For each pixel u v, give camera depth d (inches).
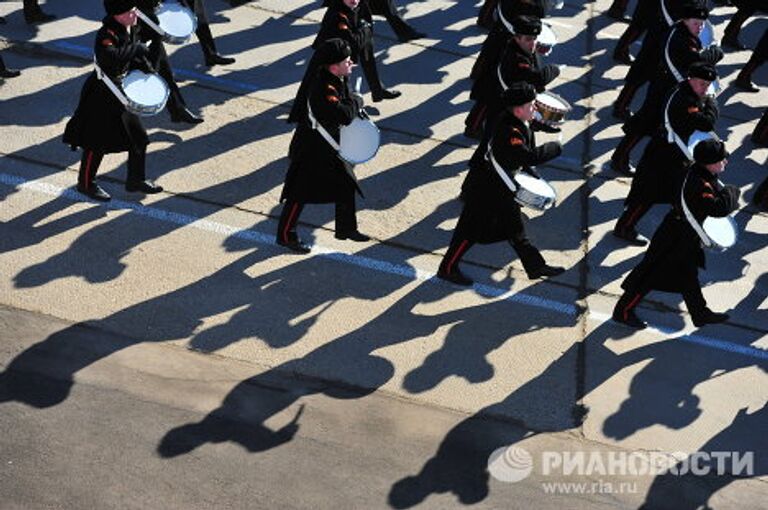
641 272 321.4
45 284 316.8
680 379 319.3
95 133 334.0
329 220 362.6
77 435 273.1
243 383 295.0
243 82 428.5
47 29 440.1
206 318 314.3
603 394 309.6
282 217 335.3
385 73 450.3
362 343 314.0
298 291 329.4
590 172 408.5
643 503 277.4
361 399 295.6
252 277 331.9
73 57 425.4
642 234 381.7
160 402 285.6
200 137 392.2
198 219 352.5
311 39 465.1
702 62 341.7
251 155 386.9
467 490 273.7
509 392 305.3
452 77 454.6
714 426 304.8
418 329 322.3
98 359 295.6
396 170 391.9
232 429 280.8
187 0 409.4
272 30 467.5
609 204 392.5
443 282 342.6
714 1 559.8
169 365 297.3
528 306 338.6
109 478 263.3
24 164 364.2
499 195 316.5
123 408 282.4
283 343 310.0
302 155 323.0
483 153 327.3
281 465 272.8
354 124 323.0
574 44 496.4
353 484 270.7
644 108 390.6
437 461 280.4
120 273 325.1
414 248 355.9
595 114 445.7
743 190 415.8
